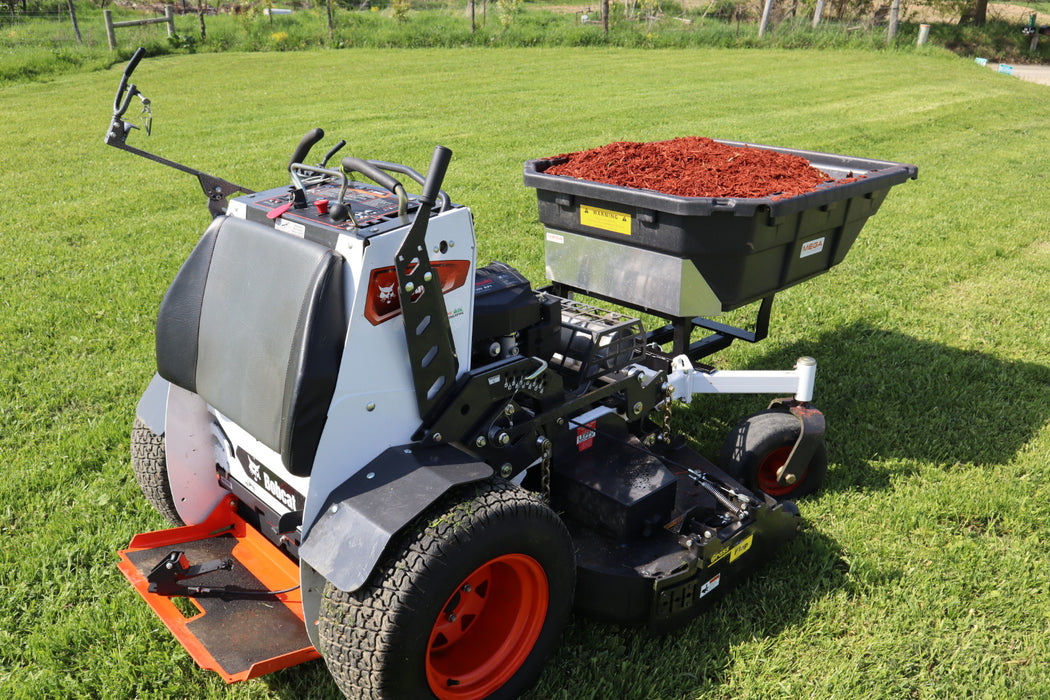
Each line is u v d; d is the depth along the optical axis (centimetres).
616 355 354
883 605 317
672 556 301
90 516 373
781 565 340
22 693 279
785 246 375
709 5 3247
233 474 317
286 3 3666
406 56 2425
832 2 3136
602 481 311
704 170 400
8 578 337
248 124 1409
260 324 257
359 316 246
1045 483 394
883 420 454
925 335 562
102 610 316
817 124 1370
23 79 1988
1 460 418
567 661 294
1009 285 656
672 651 296
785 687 279
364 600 235
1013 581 329
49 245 766
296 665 291
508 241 748
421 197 241
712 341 452
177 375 294
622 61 2281
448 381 272
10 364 520
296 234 261
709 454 421
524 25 2981
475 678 265
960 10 3231
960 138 1279
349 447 257
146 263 712
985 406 465
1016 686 279
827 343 553
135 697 284
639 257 377
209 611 286
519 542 254
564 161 448
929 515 368
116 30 2788
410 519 238
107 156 1175
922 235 780
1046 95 1752
